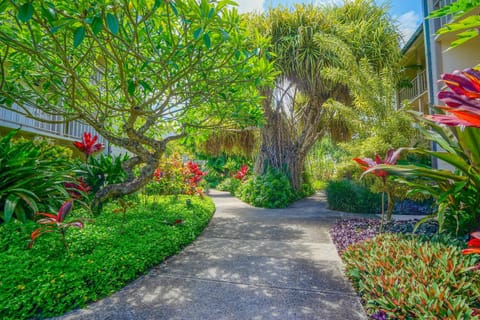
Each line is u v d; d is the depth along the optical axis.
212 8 2.26
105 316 1.65
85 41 3.30
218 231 3.96
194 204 5.27
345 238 3.33
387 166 2.59
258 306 1.77
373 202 5.48
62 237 2.29
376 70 6.10
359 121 4.61
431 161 5.12
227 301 1.84
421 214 5.12
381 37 6.34
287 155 7.85
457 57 5.00
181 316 1.65
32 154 3.29
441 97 1.31
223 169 16.52
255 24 6.87
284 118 7.93
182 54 2.94
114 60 2.92
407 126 4.17
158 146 4.11
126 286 2.07
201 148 10.56
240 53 2.87
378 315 1.60
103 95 4.63
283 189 6.79
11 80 3.54
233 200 8.24
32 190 2.98
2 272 1.70
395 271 1.83
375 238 2.75
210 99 3.79
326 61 6.48
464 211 2.66
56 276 1.76
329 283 2.13
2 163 2.80
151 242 2.63
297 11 6.80
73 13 2.12
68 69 2.72
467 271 1.75
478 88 1.24
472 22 2.00
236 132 9.05
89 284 1.87
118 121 5.24
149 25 2.98
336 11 6.86
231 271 2.38
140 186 3.97
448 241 2.44
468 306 1.43
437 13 2.18
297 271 2.38
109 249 2.33
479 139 2.29
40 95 3.32
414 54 8.02
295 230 4.00
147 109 4.05
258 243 3.30
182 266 2.51
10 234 2.33
